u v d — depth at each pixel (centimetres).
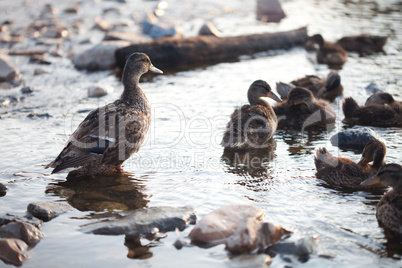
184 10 2322
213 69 1487
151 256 570
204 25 1734
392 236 610
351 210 678
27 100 1207
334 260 558
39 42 1770
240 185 762
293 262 555
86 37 1841
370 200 709
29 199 714
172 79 1382
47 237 610
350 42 1634
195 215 655
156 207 672
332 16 2092
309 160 862
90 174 796
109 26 1998
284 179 784
